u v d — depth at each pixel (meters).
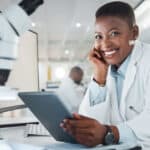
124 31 0.92
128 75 0.99
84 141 0.72
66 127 0.74
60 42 8.37
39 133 1.21
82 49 9.57
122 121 0.97
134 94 0.97
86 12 4.67
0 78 0.74
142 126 0.82
